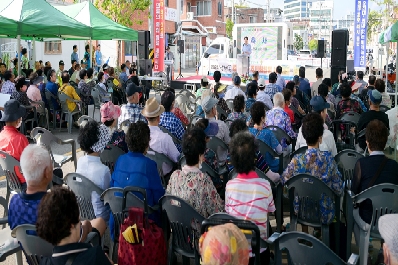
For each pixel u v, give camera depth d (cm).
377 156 370
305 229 448
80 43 2386
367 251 346
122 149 520
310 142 396
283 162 532
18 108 482
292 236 269
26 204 301
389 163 366
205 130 544
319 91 825
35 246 289
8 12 900
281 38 2234
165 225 354
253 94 842
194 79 1942
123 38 1188
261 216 316
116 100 1316
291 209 396
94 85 1208
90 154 401
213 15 4388
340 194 389
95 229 313
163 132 525
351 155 478
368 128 373
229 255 176
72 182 392
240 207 317
